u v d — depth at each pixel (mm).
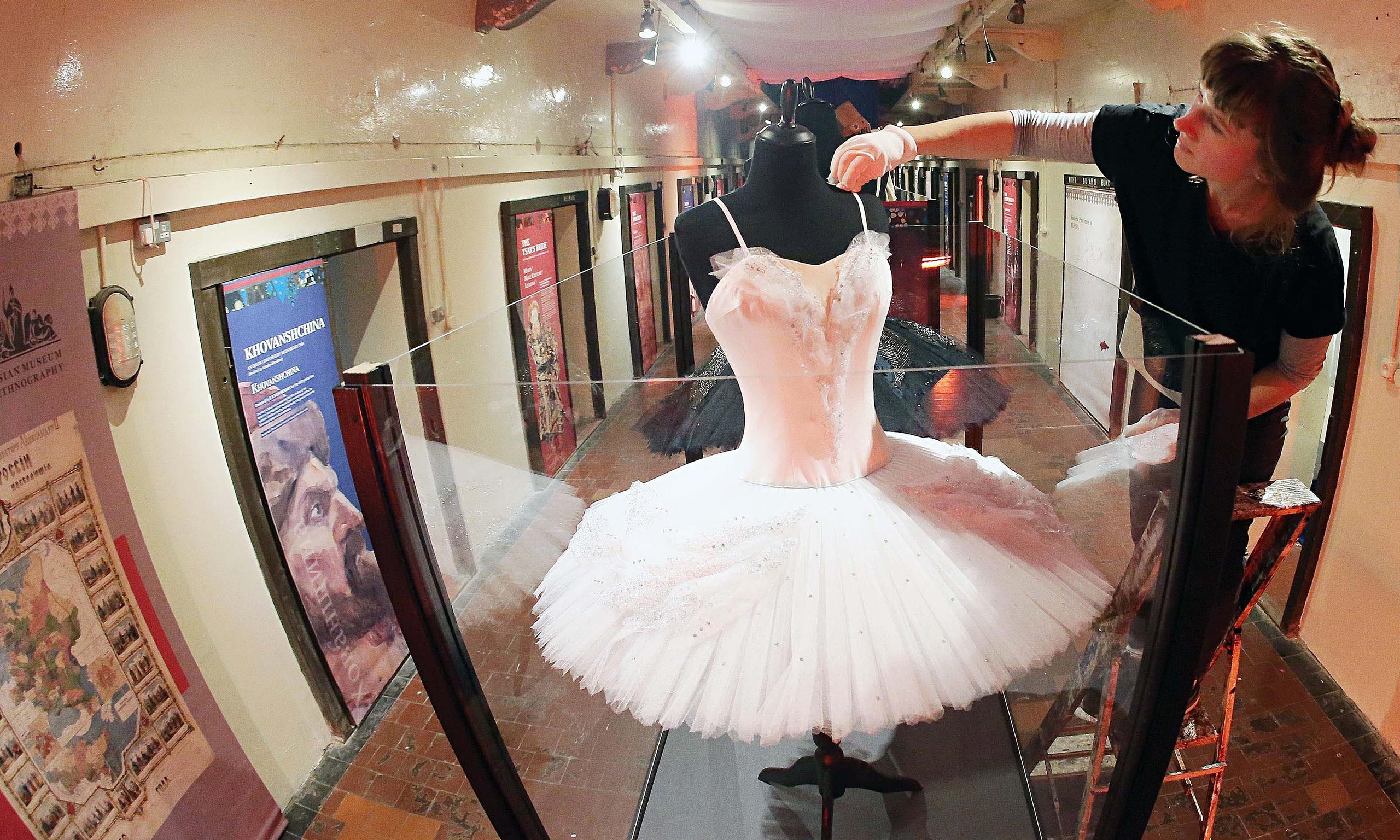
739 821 1667
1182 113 1531
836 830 1658
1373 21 2273
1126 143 1570
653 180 6227
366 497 1129
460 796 2318
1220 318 1512
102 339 1881
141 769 1938
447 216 3500
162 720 2010
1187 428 1057
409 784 2375
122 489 1933
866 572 1374
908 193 2049
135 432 2020
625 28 5074
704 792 1662
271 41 2469
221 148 2285
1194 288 1527
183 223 2158
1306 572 2793
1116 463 1218
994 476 1431
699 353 1791
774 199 1542
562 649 1396
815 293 1488
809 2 3971
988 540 1420
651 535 1460
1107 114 1608
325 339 2826
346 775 2439
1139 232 1611
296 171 2539
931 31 5457
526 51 4285
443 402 1184
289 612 2508
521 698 1369
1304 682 2652
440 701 1289
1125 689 1268
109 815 1848
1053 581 1358
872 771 1658
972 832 1546
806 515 1463
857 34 5172
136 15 2002
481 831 2215
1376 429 2457
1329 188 1320
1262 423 1547
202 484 2230
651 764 1595
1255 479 1577
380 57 3029
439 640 1245
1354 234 2475
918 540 1417
